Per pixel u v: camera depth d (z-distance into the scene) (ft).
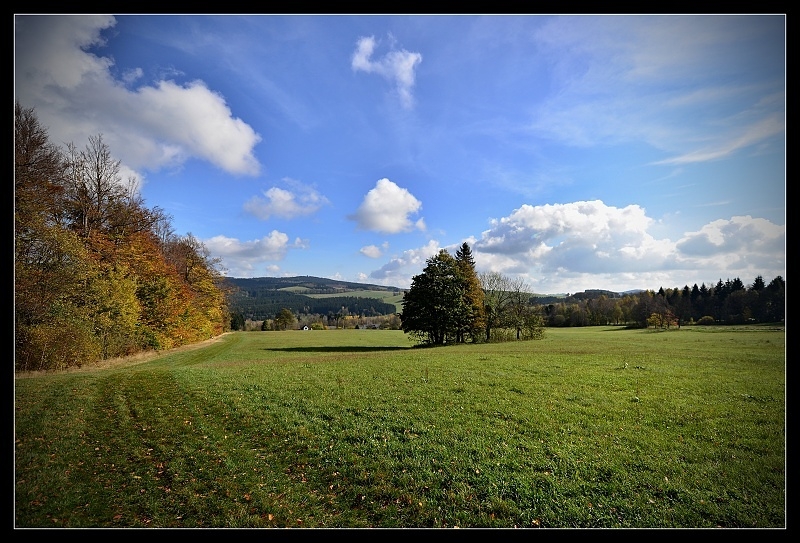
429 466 32.07
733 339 155.12
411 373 78.13
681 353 106.42
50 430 39.09
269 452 35.99
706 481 29.07
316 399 54.90
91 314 101.65
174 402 53.31
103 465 32.58
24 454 33.27
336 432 40.68
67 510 25.68
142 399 54.60
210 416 46.91
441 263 179.32
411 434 39.91
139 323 135.85
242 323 421.18
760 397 53.67
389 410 48.91
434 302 175.11
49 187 86.79
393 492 28.22
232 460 33.91
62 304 86.58
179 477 30.63
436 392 58.85
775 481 28.99
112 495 27.91
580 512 25.41
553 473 30.83
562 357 101.24
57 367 83.82
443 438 38.40
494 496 27.35
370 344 220.64
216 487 29.17
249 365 102.12
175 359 127.24
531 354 111.14
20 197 75.61
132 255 130.62
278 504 26.96
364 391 60.34
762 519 24.43
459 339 189.57
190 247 199.72
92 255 108.68
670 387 60.95
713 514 25.09
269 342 235.81
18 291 75.66
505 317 204.54
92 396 54.19
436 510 26.09
